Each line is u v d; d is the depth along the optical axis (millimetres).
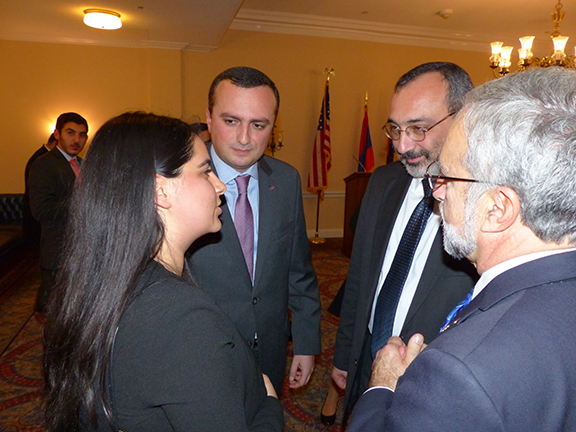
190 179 774
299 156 6566
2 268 4613
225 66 6160
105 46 5898
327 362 2926
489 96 636
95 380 660
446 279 1210
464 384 508
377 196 1556
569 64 3951
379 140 6766
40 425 2188
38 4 4449
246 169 1436
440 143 1252
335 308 2234
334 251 6004
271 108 1369
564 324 540
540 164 567
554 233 583
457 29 6461
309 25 6203
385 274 1442
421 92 1236
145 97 6086
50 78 5820
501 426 492
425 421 532
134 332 651
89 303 672
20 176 5934
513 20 5949
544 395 508
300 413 2381
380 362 817
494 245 652
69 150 3227
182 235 800
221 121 1348
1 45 5633
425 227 1307
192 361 645
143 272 708
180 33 5406
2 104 5754
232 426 661
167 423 665
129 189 701
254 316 1404
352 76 6520
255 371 850
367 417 709
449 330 610
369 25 6293
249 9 5867
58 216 3041
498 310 581
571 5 5273
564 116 568
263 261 1421
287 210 1504
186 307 676
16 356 2926
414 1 5344
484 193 636
